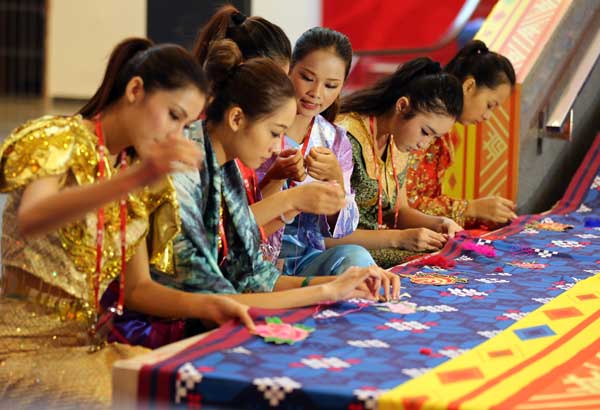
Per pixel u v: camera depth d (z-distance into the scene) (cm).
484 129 591
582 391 261
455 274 407
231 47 331
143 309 312
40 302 290
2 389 279
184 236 317
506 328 322
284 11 1079
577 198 591
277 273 351
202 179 326
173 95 275
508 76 506
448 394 252
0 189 271
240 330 296
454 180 602
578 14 631
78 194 247
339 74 396
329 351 285
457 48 952
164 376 260
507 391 257
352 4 1034
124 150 299
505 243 472
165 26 1076
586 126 664
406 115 439
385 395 248
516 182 588
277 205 355
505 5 634
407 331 312
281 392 253
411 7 998
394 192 476
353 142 448
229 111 325
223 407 257
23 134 270
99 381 279
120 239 297
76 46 1322
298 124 407
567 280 402
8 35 1427
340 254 395
